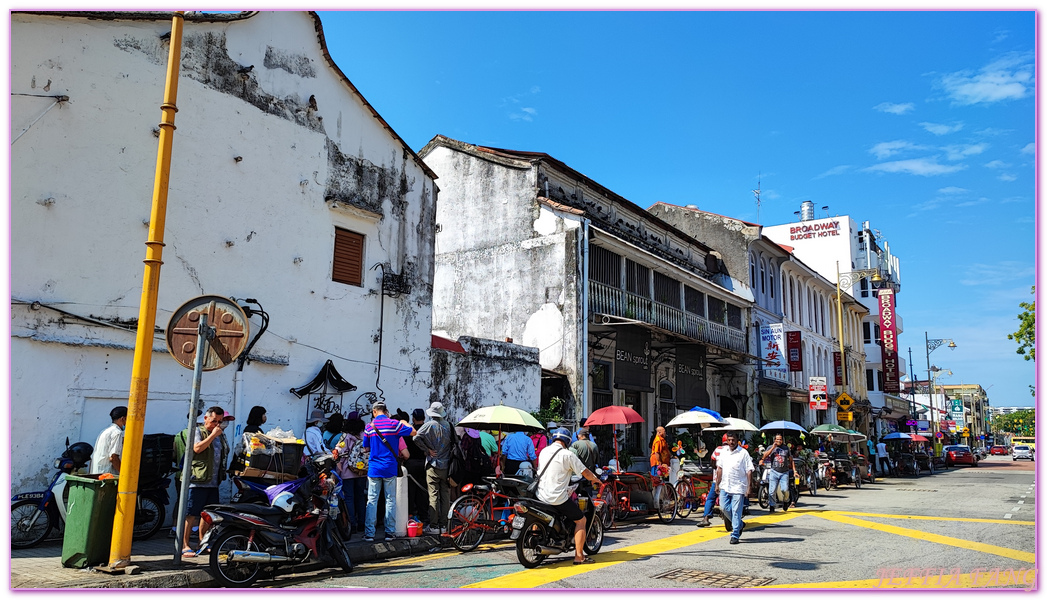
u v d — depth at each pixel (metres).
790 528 12.19
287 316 12.08
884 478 31.02
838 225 48.19
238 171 11.58
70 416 9.23
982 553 9.46
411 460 10.58
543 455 8.47
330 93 13.36
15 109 8.98
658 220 24.17
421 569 8.09
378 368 13.64
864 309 44.59
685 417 15.77
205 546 7.07
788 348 32.38
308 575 7.67
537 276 19.20
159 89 10.65
